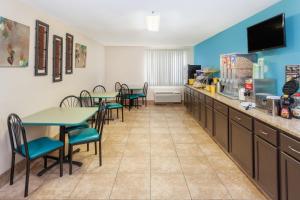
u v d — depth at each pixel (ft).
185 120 18.29
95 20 12.80
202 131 14.88
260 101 8.46
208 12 11.05
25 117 9.25
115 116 19.92
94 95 17.13
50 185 7.95
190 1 9.43
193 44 24.81
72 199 7.08
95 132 9.70
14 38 8.58
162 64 26.66
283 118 6.86
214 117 12.42
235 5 9.95
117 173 8.87
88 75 19.04
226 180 8.27
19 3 8.95
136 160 10.16
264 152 6.91
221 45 16.53
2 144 8.02
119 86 25.86
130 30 16.10
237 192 7.45
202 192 7.47
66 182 8.16
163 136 13.88
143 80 26.66
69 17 12.02
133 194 7.36
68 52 14.24
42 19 10.90
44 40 10.99
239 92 10.87
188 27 14.94
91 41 19.98
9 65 8.33
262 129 7.00
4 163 8.11
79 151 11.19
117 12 11.11
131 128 15.80
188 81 22.39
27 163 7.30
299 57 8.13
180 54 26.58
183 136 13.84
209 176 8.59
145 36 18.92
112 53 26.18
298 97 6.97
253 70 10.85
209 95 13.34
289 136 5.64
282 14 8.54
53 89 12.19
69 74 14.48
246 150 8.25
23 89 9.35
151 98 27.09
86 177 8.54
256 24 10.44
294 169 5.42
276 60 9.59
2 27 7.86
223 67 13.51
